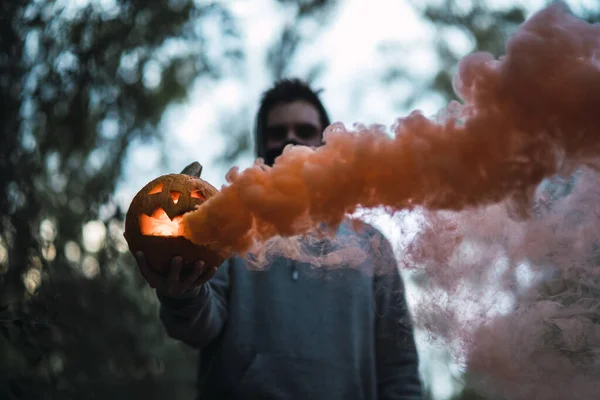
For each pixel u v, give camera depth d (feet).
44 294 8.30
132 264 13.05
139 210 5.42
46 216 11.64
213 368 7.47
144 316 14.40
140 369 14.08
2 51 9.61
